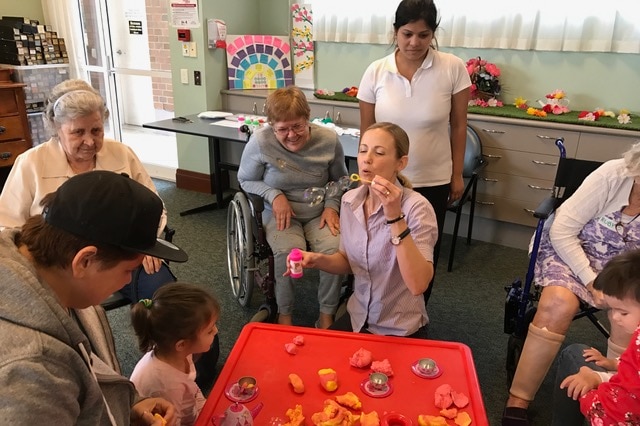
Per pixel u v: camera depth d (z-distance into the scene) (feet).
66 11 15.65
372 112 7.70
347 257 5.64
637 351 3.67
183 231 11.73
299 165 7.41
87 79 16.57
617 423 3.75
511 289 6.75
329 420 3.65
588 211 5.90
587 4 10.34
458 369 4.38
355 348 4.65
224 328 8.04
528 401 5.91
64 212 2.61
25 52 14.61
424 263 4.86
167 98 16.71
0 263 2.48
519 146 10.43
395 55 7.22
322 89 13.84
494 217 11.14
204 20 12.96
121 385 3.47
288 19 14.10
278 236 7.32
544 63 11.17
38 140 15.29
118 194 2.70
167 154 17.06
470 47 11.68
